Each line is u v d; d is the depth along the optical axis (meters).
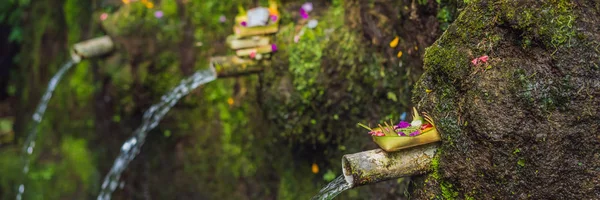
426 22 2.05
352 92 2.48
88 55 3.37
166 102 3.51
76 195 4.37
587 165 1.38
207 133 3.55
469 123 1.46
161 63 3.48
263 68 2.61
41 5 4.76
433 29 2.01
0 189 4.98
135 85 3.50
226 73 2.56
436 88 1.58
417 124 1.62
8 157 5.04
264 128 3.26
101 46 3.41
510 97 1.39
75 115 4.27
